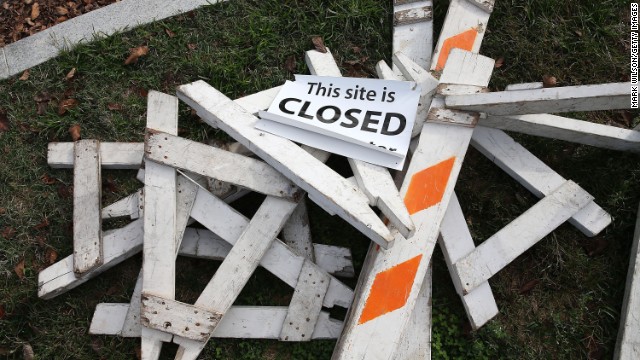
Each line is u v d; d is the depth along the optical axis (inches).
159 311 94.4
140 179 109.5
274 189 98.8
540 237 103.3
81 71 126.8
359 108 103.8
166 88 126.1
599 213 108.0
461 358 103.9
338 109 104.0
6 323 107.0
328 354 103.0
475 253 101.7
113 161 113.3
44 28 133.2
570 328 105.7
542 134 109.2
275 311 100.8
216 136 119.7
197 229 106.1
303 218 107.1
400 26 125.6
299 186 97.6
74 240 103.7
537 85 107.9
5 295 109.0
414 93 103.3
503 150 109.7
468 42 118.6
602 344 104.4
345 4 131.1
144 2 132.3
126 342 105.3
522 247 102.4
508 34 128.6
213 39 130.0
